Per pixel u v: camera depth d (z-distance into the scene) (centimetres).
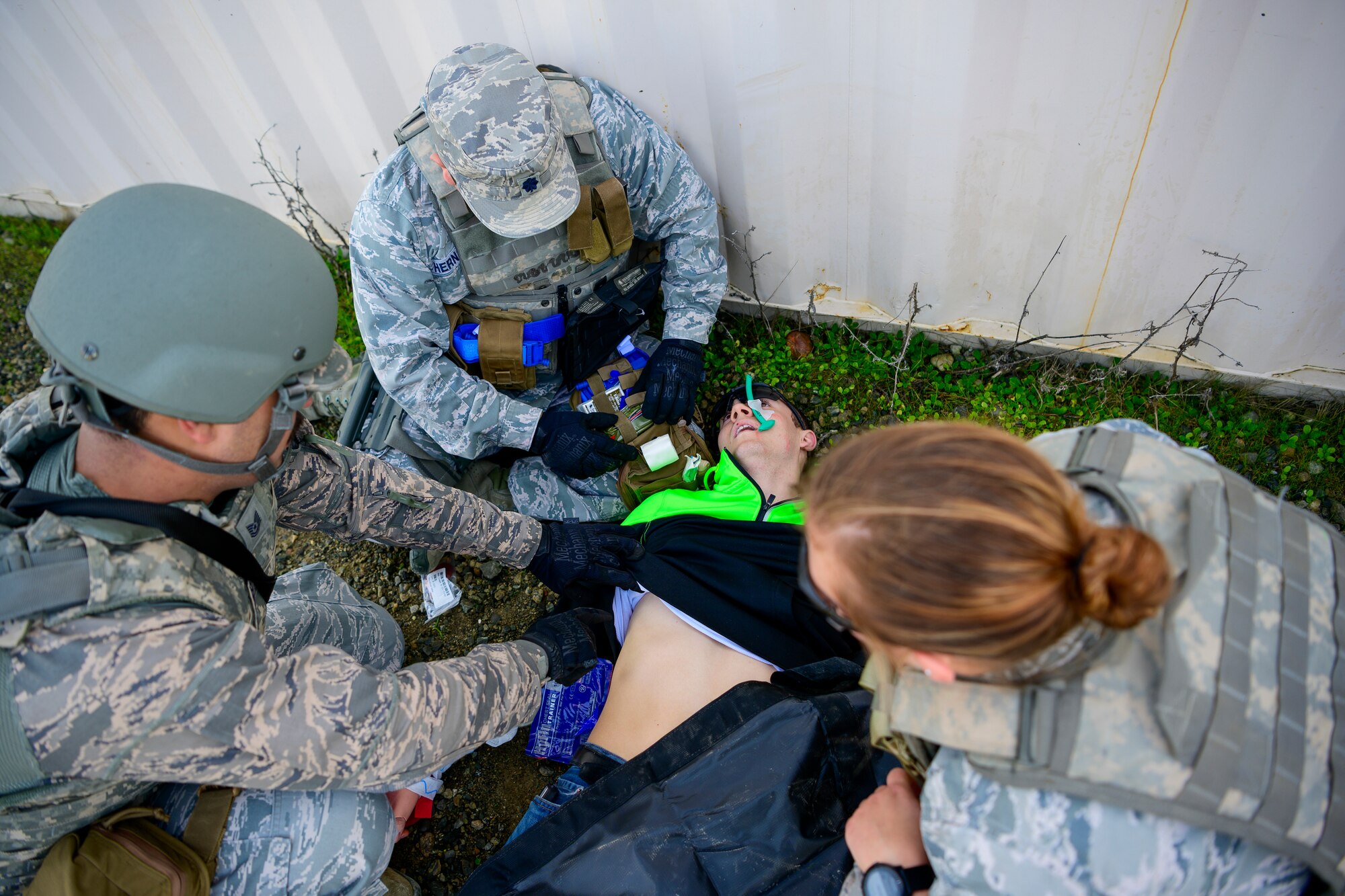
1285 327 226
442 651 262
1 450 145
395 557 277
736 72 233
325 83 281
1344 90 175
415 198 225
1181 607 91
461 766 236
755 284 293
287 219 342
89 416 130
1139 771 88
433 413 246
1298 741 89
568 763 228
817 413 285
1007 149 219
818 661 203
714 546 222
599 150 231
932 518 79
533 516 264
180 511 142
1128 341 253
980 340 276
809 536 92
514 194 207
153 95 302
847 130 236
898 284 271
